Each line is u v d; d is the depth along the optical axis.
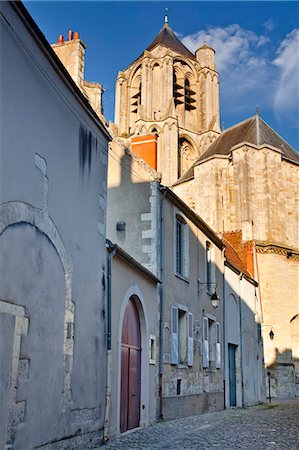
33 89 8.00
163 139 63.41
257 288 30.08
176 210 18.05
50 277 8.33
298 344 40.47
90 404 9.87
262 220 43.31
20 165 7.44
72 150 9.60
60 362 8.56
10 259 6.99
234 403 24.00
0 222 6.73
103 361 10.77
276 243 40.47
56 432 8.26
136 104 70.56
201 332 19.78
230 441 11.12
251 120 49.12
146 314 14.52
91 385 9.97
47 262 8.24
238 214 44.03
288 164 45.97
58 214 8.80
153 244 16.12
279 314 38.66
